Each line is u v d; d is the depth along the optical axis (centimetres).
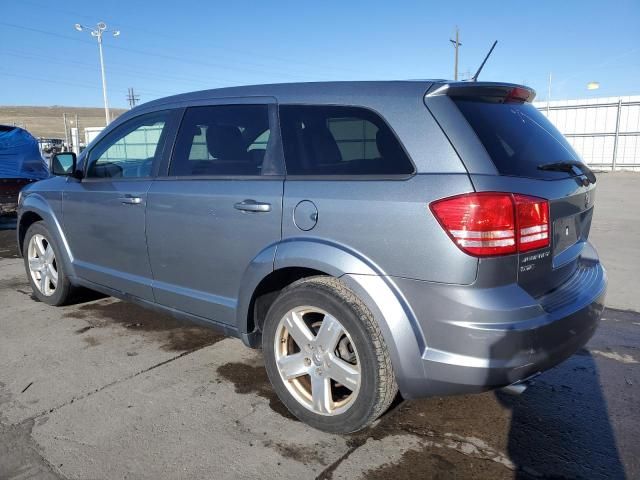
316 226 267
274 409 304
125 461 255
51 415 296
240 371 354
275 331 291
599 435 280
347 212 256
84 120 10125
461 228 225
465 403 312
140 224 364
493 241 224
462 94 254
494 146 242
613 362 375
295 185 280
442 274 230
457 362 230
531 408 307
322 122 282
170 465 252
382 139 257
